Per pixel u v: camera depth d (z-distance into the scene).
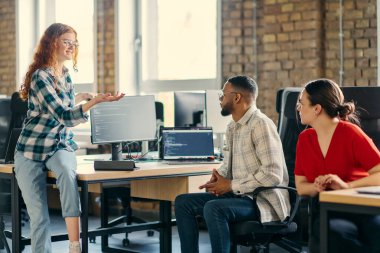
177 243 5.74
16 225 4.12
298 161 3.32
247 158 3.90
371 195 2.52
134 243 5.89
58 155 3.94
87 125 7.69
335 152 3.17
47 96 3.92
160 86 7.19
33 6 8.40
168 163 4.43
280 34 6.01
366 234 3.08
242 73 6.34
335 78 5.79
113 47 7.31
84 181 3.88
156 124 5.26
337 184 2.91
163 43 7.20
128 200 6.00
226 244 3.71
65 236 4.50
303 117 3.25
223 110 3.99
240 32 6.34
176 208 4.02
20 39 8.30
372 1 5.58
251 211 3.80
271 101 6.11
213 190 3.92
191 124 5.38
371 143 3.13
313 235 3.16
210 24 6.80
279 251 5.33
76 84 7.87
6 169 4.17
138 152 5.29
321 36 5.82
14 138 4.32
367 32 5.61
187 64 7.00
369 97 3.96
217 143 6.03
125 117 4.63
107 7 7.37
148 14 7.30
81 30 7.86
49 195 7.25
